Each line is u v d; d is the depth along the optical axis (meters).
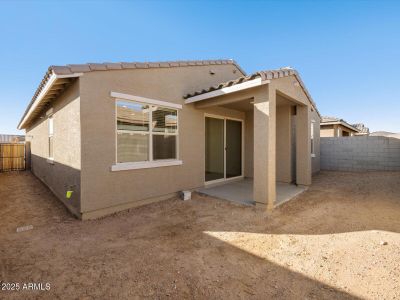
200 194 7.06
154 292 2.35
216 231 4.15
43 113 8.88
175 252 3.30
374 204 5.68
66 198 5.68
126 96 5.46
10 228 4.39
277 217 4.90
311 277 2.59
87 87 4.80
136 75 5.71
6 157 13.60
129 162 5.67
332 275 2.62
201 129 7.66
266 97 5.38
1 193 7.51
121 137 5.52
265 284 2.48
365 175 10.02
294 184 8.48
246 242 3.64
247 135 9.73
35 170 11.59
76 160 4.89
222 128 8.83
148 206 5.82
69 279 2.60
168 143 6.66
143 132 5.99
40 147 9.92
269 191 5.42
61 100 6.03
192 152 7.33
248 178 9.70
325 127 16.55
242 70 10.01
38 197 6.95
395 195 6.52
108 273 2.72
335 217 4.79
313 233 3.96
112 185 5.23
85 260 3.06
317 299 2.20
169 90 6.58
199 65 7.71
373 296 2.22
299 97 7.23
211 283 2.51
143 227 4.39
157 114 6.36
